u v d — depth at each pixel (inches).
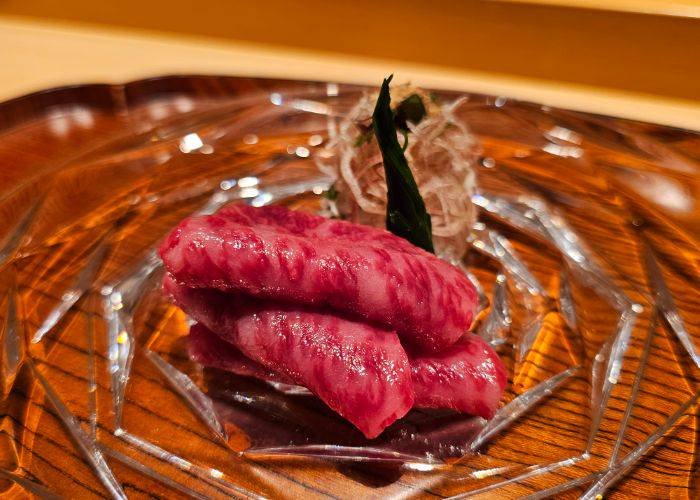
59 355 6.1
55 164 7.7
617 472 5.4
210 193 8.0
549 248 7.5
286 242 5.8
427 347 6.0
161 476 5.3
